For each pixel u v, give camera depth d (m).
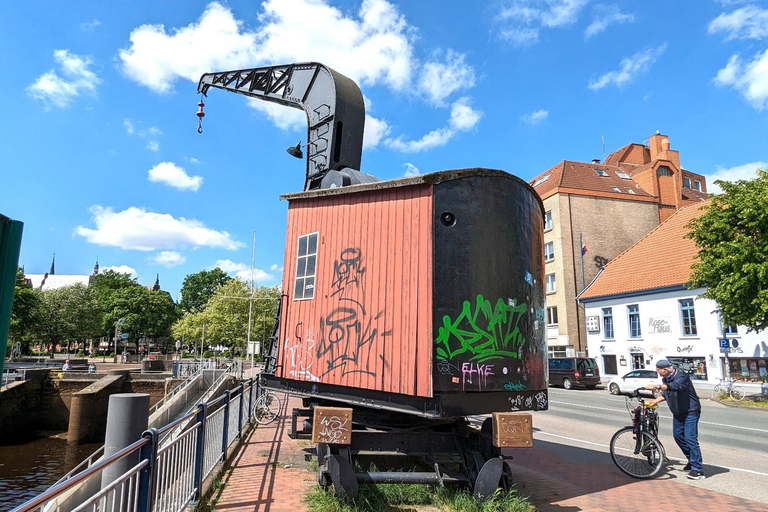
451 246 5.94
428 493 5.88
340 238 7.06
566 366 28.52
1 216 2.86
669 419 14.43
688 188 49.59
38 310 58.59
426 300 5.77
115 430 4.38
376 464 7.32
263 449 8.97
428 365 5.58
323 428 5.41
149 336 87.31
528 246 6.60
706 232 19.73
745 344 23.58
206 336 62.59
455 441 6.23
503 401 5.99
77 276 111.44
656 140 44.59
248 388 12.08
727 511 5.87
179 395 23.97
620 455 7.76
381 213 6.55
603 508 5.90
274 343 8.09
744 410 17.86
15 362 51.66
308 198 7.75
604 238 39.56
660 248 31.66
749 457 9.26
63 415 31.89
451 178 6.09
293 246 7.86
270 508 5.43
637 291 29.62
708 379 25.22
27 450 26.22
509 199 6.46
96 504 3.18
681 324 27.08
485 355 5.86
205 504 5.56
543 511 5.74
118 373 33.34
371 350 6.25
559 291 38.28
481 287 5.99
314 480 6.70
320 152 10.57
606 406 18.44
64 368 38.38
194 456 5.69
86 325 69.62
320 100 10.95
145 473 4.04
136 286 81.50
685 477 7.64
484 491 5.52
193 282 88.69
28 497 17.78
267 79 12.75
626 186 42.81
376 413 7.09
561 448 10.00
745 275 18.11
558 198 39.31
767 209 17.58
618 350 31.12
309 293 7.35
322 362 6.88
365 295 6.50
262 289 62.81
